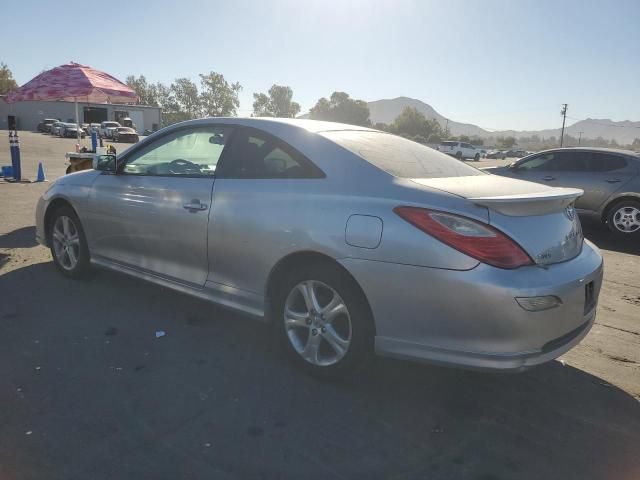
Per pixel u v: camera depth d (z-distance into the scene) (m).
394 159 3.38
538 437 2.83
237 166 3.66
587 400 3.25
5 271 5.23
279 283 3.43
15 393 3.00
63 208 4.93
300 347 3.37
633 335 4.40
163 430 2.71
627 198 8.51
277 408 2.97
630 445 2.79
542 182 9.19
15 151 12.74
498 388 3.35
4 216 8.05
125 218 4.29
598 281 3.12
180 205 3.85
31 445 2.54
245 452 2.57
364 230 2.93
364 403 3.08
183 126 4.14
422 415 2.98
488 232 2.67
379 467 2.51
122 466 2.42
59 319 4.09
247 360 3.55
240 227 3.47
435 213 2.77
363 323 3.03
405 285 2.81
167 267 4.06
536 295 2.61
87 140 40.66
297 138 3.47
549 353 2.77
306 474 2.43
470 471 2.52
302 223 3.17
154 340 3.79
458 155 54.56
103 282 4.99
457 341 2.73
